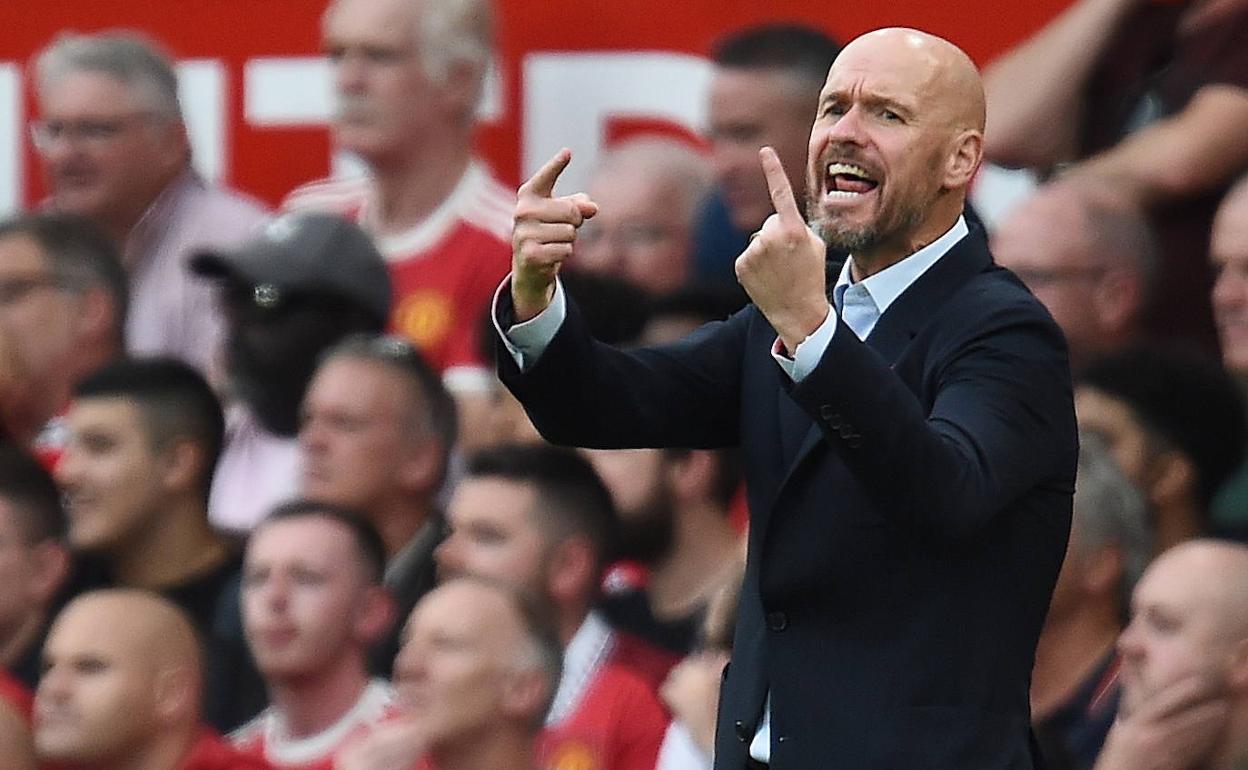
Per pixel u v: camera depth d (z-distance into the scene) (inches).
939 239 595.5
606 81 1159.0
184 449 1019.9
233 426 1077.8
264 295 1070.4
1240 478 908.6
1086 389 893.2
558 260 582.6
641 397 604.4
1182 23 1025.5
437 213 1132.5
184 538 1019.9
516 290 589.0
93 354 1127.6
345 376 996.6
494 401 1053.8
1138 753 768.3
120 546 1017.5
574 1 1162.0
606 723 877.8
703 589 940.6
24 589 1001.5
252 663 965.2
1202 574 772.0
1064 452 580.1
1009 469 562.6
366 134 1130.7
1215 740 766.5
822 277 551.2
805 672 585.3
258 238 1087.6
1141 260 963.3
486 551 911.0
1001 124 1055.6
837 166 587.5
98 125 1168.2
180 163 1188.5
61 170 1176.2
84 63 1171.3
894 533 577.6
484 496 915.4
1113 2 1036.5
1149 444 879.7
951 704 578.9
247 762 912.9
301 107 1202.6
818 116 593.9
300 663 912.3
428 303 1119.6
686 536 945.5
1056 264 957.8
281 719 922.1
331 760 907.4
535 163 1165.1
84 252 1128.8
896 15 1118.4
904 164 581.9
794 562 585.6
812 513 584.7
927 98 583.8
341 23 1132.5
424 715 858.1
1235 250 936.9
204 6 1216.8
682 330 1002.1
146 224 1179.9
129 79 1170.6
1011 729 587.8
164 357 1065.5
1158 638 772.6
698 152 1142.3
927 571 578.9
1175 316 981.2
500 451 927.7
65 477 1020.5
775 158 557.9
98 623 913.5
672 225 1098.1
